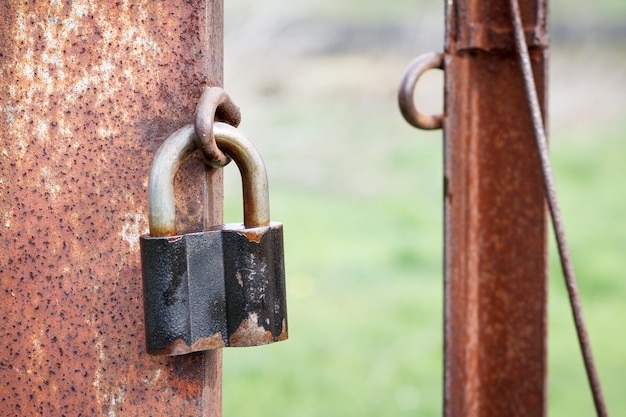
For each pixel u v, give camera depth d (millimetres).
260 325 886
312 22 11719
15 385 950
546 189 1259
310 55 12109
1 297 945
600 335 5301
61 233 935
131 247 935
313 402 4223
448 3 1374
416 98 10430
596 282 6309
